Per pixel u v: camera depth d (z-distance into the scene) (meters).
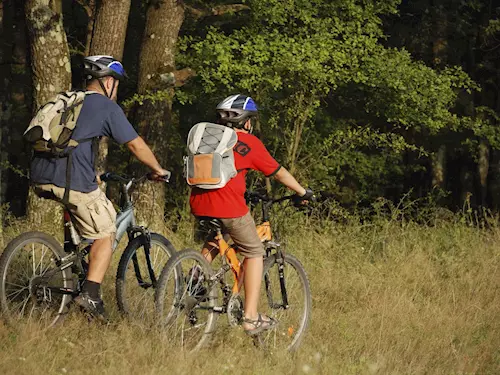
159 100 23.53
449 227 22.08
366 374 11.30
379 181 34.88
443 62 39.41
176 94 24.88
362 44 23.73
